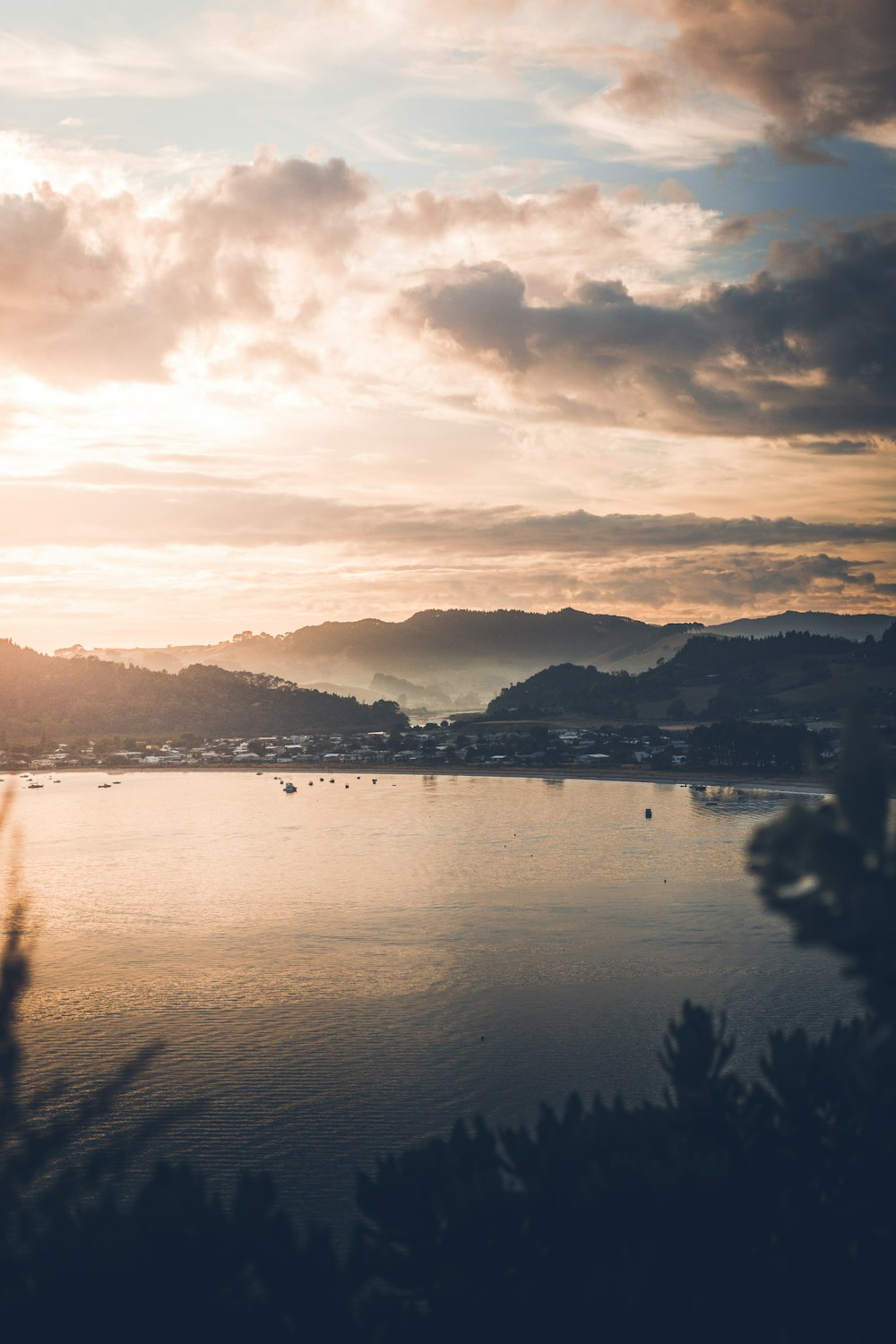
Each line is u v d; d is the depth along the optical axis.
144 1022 70.56
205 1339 9.19
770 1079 12.10
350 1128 52.09
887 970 6.42
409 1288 11.12
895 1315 10.30
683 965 83.12
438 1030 68.44
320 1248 9.91
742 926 96.44
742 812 198.88
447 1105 55.47
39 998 76.75
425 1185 11.40
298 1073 60.09
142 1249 9.02
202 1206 9.61
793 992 74.81
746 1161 11.35
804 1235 10.58
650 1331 10.12
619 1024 68.75
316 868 139.00
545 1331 10.28
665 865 135.12
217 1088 57.62
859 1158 11.08
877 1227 10.74
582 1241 10.78
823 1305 10.34
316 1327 9.64
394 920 103.31
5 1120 8.22
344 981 80.94
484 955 88.06
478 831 175.62
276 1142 50.25
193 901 116.00
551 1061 62.16
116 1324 8.82
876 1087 11.05
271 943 94.88
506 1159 14.80
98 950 92.75
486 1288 10.60
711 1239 10.60
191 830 190.25
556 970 82.38
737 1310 10.35
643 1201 10.65
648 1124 12.09
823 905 6.73
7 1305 8.68
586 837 164.88
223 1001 75.94
